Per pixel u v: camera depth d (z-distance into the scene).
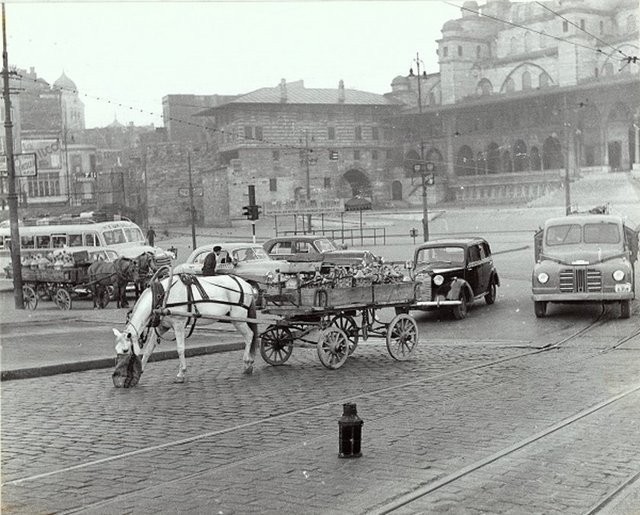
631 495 7.60
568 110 99.06
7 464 9.19
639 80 92.44
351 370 15.67
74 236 39.88
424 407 11.79
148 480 8.46
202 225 96.81
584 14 105.00
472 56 116.12
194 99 107.88
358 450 9.12
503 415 11.07
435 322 23.62
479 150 107.75
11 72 32.34
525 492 7.76
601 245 22.84
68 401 12.91
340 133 100.75
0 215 54.81
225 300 15.09
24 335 21.48
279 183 96.31
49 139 55.59
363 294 16.42
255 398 12.92
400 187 105.31
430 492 7.79
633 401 11.78
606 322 21.92
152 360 17.50
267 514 7.28
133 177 96.75
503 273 38.75
